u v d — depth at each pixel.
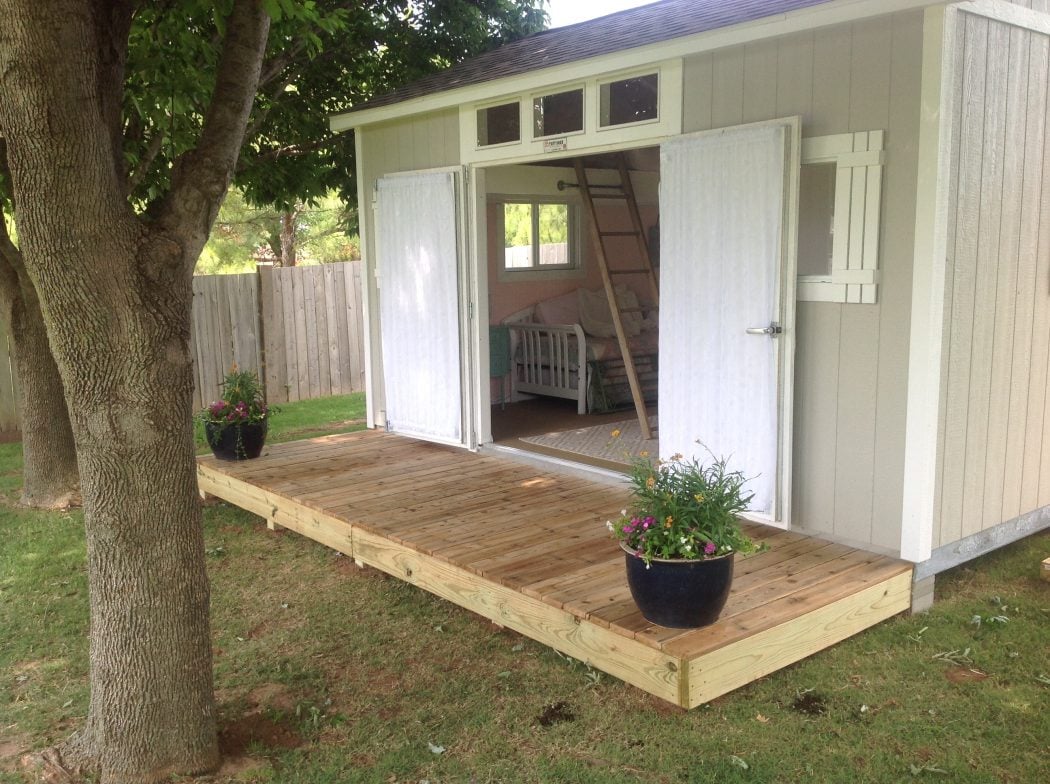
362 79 9.84
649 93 5.15
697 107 4.89
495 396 8.97
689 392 5.06
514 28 10.93
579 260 9.45
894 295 4.17
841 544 4.55
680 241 5.00
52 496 6.57
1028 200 4.58
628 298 9.52
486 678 3.79
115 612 2.99
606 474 5.82
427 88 6.88
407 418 7.27
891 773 3.05
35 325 6.42
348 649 4.11
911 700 3.51
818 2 4.21
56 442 6.58
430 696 3.65
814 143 4.38
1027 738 3.24
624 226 9.71
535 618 3.91
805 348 4.59
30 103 2.54
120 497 2.93
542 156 5.84
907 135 4.03
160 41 5.40
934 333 4.07
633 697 3.58
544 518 5.03
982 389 4.49
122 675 3.02
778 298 4.52
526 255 9.07
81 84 2.59
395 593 4.77
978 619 4.12
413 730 3.39
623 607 3.70
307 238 15.80
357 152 7.58
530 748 3.25
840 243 4.35
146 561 2.97
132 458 2.91
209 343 9.95
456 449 6.95
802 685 3.63
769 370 4.60
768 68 4.54
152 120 6.15
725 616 3.60
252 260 15.47
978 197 4.23
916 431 4.14
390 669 3.90
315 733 3.39
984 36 4.10
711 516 3.44
